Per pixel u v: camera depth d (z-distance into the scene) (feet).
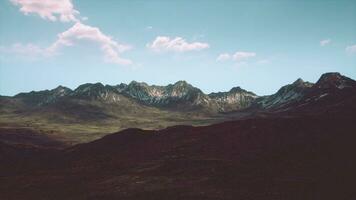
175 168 254.68
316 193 183.11
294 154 254.06
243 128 328.90
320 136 285.43
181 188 208.95
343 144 262.26
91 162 318.04
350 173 208.44
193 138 334.24
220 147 296.10
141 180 234.99
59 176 277.44
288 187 195.52
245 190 197.77
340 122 317.63
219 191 198.80
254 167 237.66
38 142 587.27
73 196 217.77
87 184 242.78
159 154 304.91
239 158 260.62
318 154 248.73
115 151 346.74
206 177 227.20
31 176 287.07
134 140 373.61
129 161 298.76
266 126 321.73
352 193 178.70
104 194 212.43
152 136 375.66
